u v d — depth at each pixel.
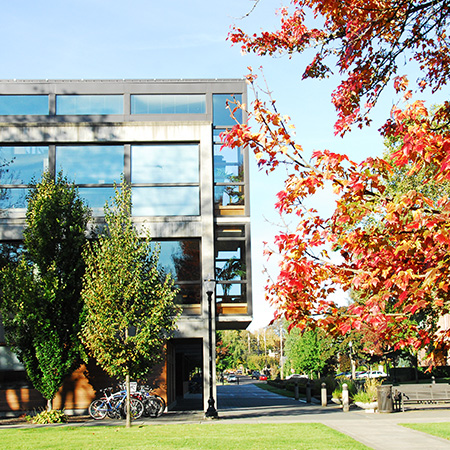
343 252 4.89
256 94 5.18
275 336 120.88
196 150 22.97
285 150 4.99
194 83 23.89
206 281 20.62
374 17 6.08
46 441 13.21
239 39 7.82
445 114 6.21
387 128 6.75
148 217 22.22
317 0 6.39
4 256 21.81
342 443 12.31
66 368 18.88
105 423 18.00
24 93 23.47
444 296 4.42
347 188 4.54
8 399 20.94
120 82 23.73
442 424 16.48
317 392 35.16
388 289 4.31
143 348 16.72
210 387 20.92
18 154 22.58
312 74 7.77
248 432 14.42
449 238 3.86
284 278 4.66
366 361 44.62
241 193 23.33
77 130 22.52
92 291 16.97
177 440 13.03
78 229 19.80
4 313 19.02
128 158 22.67
